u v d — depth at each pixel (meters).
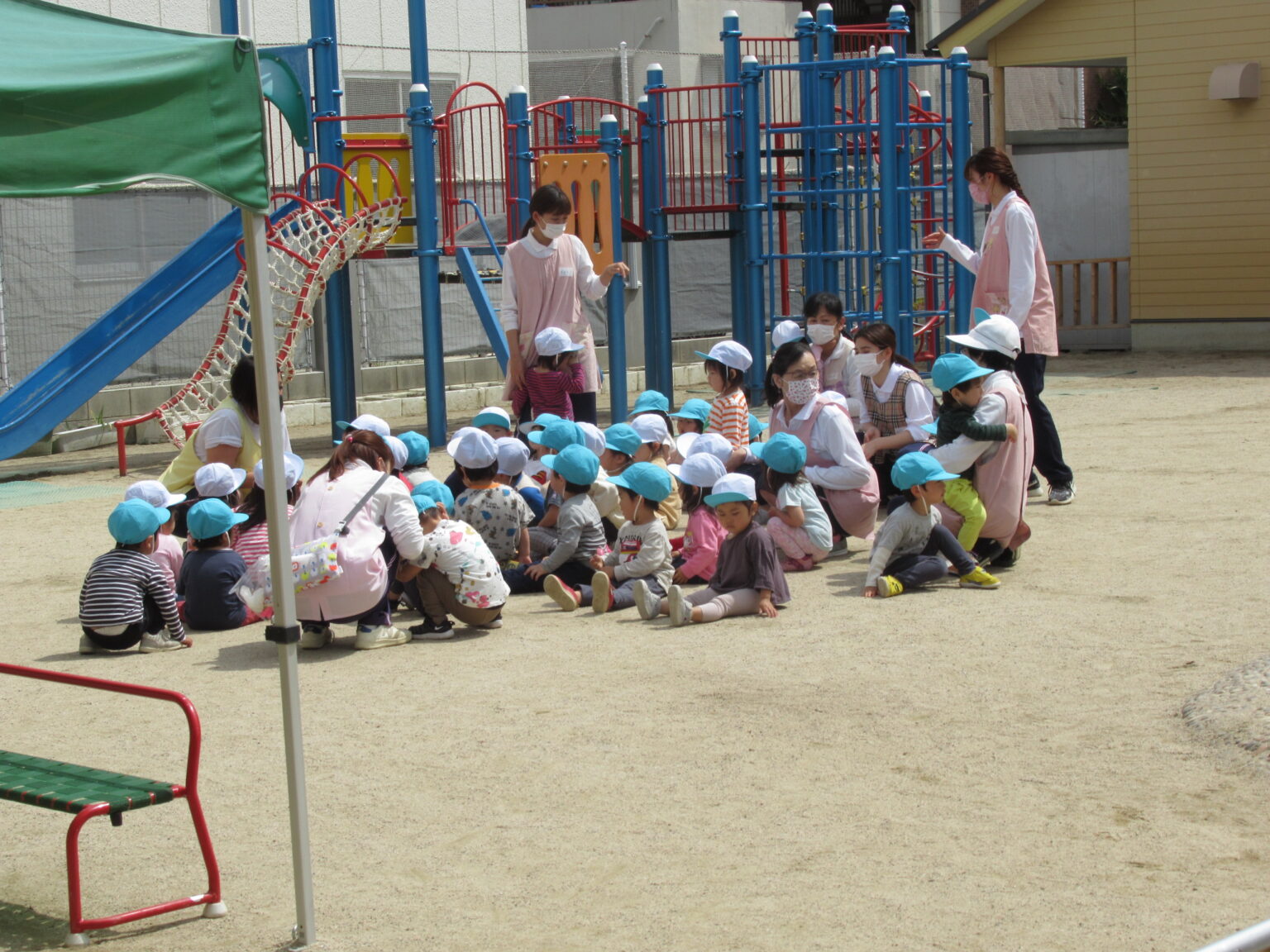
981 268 9.07
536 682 6.02
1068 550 7.98
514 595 7.78
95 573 6.80
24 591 8.42
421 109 13.55
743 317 16.14
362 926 3.88
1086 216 20.91
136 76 3.61
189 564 7.34
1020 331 8.87
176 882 4.24
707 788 4.73
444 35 20.08
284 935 3.87
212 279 13.59
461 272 14.03
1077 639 6.21
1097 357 19.42
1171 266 19.33
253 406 8.43
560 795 4.74
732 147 15.68
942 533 7.25
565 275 10.98
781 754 5.02
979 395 7.41
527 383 10.99
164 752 5.36
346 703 5.86
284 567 3.82
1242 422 12.61
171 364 16.14
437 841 4.42
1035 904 3.79
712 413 9.31
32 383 12.86
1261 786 4.52
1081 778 4.66
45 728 5.70
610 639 6.68
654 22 25.08
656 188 15.34
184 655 6.77
